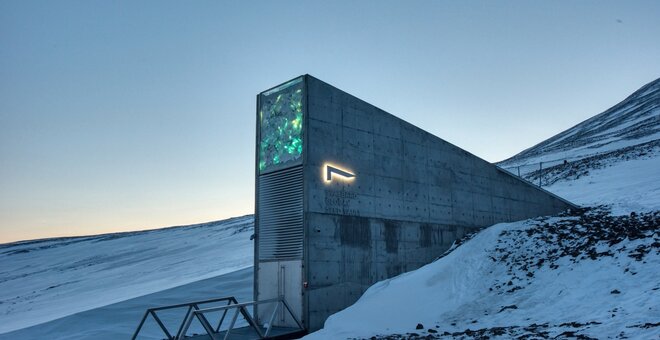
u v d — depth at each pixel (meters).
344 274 14.52
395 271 16.02
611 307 9.55
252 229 84.19
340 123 15.35
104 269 70.06
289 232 14.42
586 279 11.45
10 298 54.75
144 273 54.84
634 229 13.32
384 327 12.02
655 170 44.66
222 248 66.56
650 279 10.21
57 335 20.05
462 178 19.30
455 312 12.27
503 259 14.44
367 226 15.45
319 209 14.22
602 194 35.53
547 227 15.96
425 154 18.02
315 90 14.84
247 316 12.49
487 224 19.89
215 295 25.42
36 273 81.81
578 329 8.53
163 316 21.56
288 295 14.09
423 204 17.45
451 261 15.33
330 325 12.53
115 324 20.58
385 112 16.91
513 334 9.09
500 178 21.05
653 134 91.00
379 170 16.23
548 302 11.12
